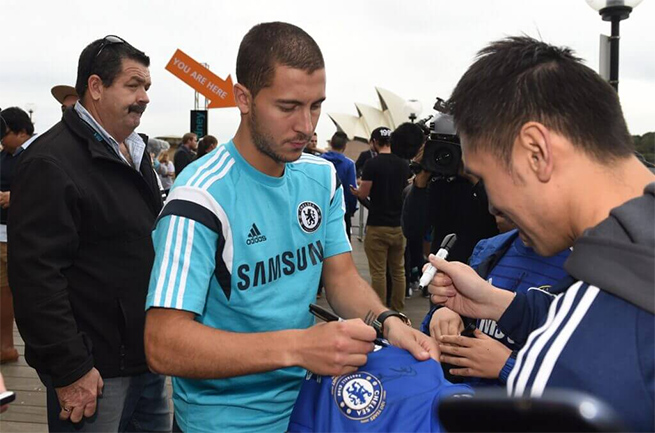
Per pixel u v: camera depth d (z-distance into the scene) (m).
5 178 4.02
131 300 2.07
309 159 1.59
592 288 0.73
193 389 1.46
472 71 0.92
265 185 1.40
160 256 1.29
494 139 0.88
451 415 0.56
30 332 1.87
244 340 1.23
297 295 1.47
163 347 1.25
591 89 0.83
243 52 1.34
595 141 0.82
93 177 1.98
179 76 8.85
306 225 1.49
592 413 0.51
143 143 2.30
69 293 1.99
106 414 2.06
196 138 10.74
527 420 0.53
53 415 2.04
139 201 2.11
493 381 1.51
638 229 0.72
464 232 2.81
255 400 1.45
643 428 0.66
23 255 1.85
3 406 1.13
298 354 1.19
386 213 5.32
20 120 4.07
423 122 3.53
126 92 2.09
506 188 0.89
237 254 1.37
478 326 1.69
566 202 0.85
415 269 6.90
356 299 1.58
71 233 1.90
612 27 4.46
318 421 1.30
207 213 1.31
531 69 0.86
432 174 2.98
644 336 0.68
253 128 1.35
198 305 1.27
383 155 5.30
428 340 1.44
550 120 0.83
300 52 1.29
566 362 0.70
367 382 1.30
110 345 2.04
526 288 1.52
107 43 2.11
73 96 3.88
